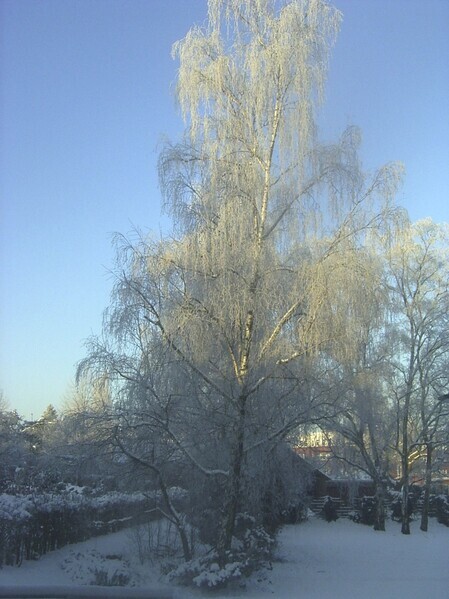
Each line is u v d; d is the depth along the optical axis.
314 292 13.95
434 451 37.00
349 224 15.01
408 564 18.61
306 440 16.95
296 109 15.45
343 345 14.13
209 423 14.72
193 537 15.77
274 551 17.64
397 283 31.56
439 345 31.61
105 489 17.17
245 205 14.73
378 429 29.92
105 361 14.89
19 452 21.52
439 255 32.22
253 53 15.56
